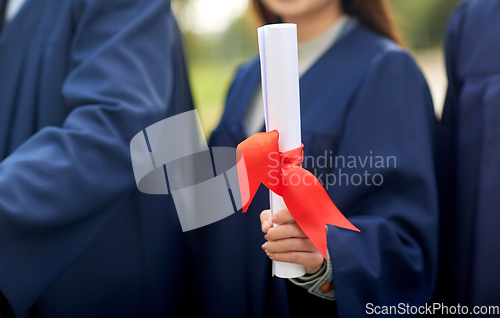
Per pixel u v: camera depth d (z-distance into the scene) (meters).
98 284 1.06
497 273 1.11
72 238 0.86
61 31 1.10
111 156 0.88
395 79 1.17
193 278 1.33
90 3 1.06
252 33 1.72
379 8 1.30
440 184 1.38
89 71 0.98
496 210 1.11
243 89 1.46
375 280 0.98
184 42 1.35
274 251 0.81
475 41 1.26
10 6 1.17
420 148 1.12
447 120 1.39
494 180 1.12
